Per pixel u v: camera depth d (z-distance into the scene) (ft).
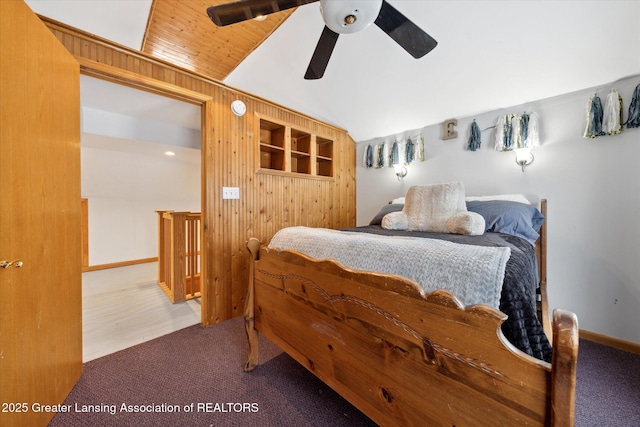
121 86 6.54
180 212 8.93
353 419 3.92
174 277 8.79
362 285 3.00
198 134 10.34
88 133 8.06
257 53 6.78
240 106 7.64
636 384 4.68
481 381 2.07
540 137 6.93
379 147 10.82
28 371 3.34
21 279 3.23
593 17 4.95
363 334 3.01
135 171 12.32
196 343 6.14
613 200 5.98
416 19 5.76
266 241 8.43
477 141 8.00
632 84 5.69
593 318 6.25
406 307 2.57
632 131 5.73
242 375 4.96
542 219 6.05
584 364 5.30
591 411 4.08
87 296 9.43
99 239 13.26
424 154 9.45
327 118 10.18
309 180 9.91
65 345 4.30
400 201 8.89
